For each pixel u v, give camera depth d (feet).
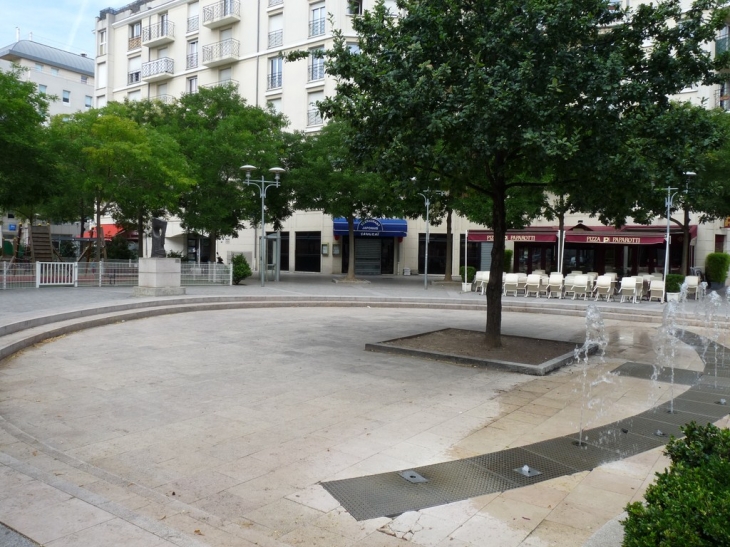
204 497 13.14
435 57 29.43
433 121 25.12
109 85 146.72
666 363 30.73
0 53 194.59
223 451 16.22
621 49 27.12
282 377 25.79
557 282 68.08
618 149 25.93
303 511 12.46
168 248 133.69
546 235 89.97
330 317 49.57
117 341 34.83
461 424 19.08
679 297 64.03
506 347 32.58
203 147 78.48
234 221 88.22
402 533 11.48
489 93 25.14
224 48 123.95
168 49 135.13
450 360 29.76
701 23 28.19
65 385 23.70
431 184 31.68
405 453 16.19
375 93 28.14
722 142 27.04
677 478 8.32
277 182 78.79
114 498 12.21
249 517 12.14
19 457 14.49
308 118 113.80
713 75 28.14
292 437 17.52
